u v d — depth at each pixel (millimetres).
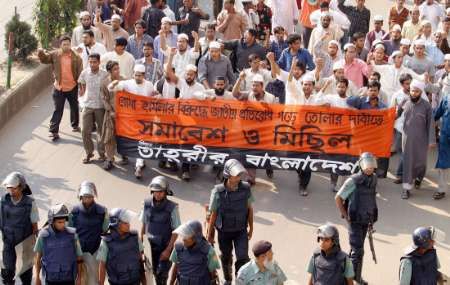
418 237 11656
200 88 17969
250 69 18578
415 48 19766
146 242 13180
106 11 23375
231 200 13156
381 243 15688
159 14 22422
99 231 12898
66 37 19094
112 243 12016
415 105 17031
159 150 17828
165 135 17797
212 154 17734
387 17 28953
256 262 11336
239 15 21969
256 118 17531
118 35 21109
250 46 19984
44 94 22359
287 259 15031
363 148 17422
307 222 16359
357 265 13891
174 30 22984
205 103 17625
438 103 18812
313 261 11859
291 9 23641
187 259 11789
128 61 19281
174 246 11961
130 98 17781
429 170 18766
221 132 17641
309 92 17547
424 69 19766
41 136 19766
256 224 16203
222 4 26156
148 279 12516
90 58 17797
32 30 24734
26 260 13352
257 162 17625
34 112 21156
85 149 18391
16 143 19359
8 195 13211
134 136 17875
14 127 20172
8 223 13180
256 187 17766
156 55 20594
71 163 18500
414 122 17031
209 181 17922
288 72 18906
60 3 23391
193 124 17703
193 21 22719
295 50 19594
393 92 19219
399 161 18062
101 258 12055
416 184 17828
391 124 17344
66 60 19172
